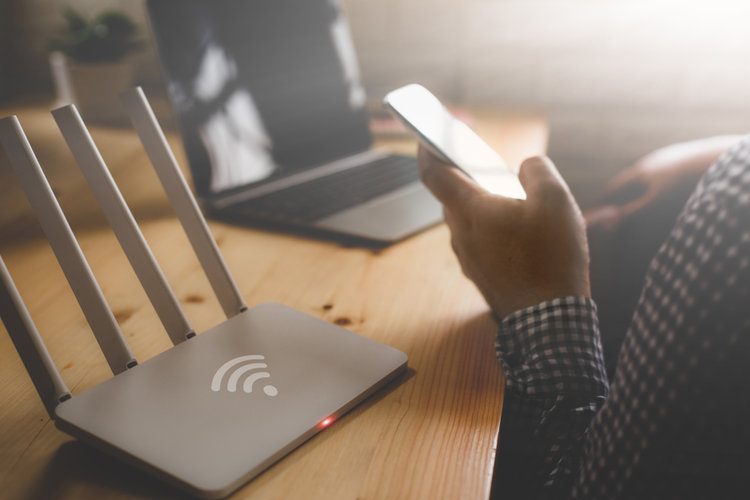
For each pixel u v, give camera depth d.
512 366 0.41
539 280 0.42
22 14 1.31
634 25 1.23
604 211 0.88
